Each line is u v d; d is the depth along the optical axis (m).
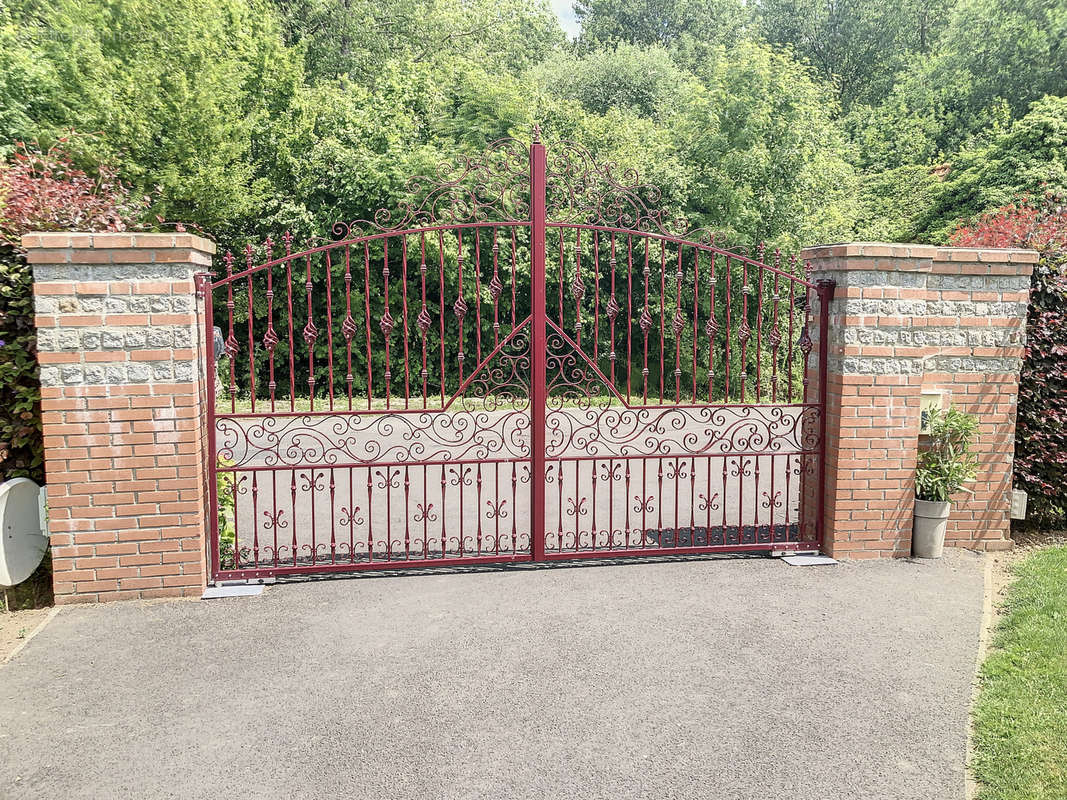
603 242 14.45
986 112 25.86
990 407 6.38
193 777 3.31
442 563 5.92
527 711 3.85
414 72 18.17
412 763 3.40
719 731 3.66
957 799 3.15
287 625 4.93
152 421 5.24
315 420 13.50
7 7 17.28
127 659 4.46
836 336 6.14
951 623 4.96
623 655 4.48
